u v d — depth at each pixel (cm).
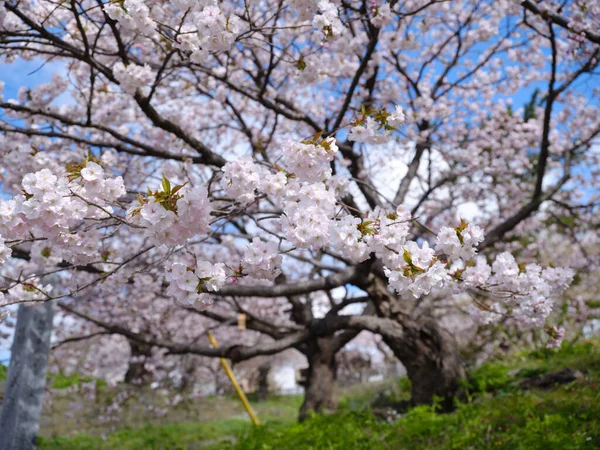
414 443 606
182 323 1242
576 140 1016
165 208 239
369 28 611
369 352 1956
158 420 1380
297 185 304
